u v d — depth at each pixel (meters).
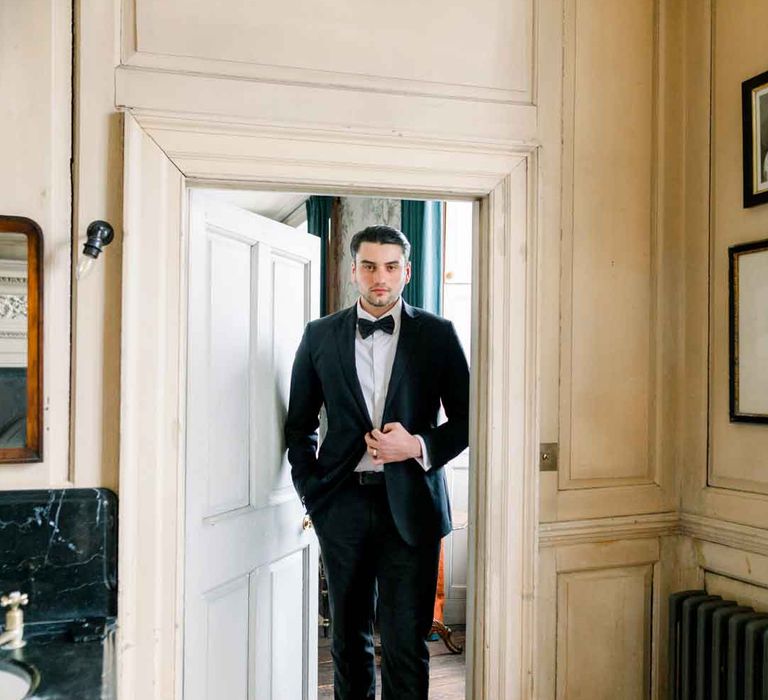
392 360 2.28
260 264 2.21
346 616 2.25
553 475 1.88
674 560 2.04
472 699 1.86
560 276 1.90
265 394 2.25
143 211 1.53
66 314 1.50
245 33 1.62
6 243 1.45
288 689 2.39
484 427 1.83
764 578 1.76
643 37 2.00
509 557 1.80
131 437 1.51
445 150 1.75
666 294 2.01
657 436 2.00
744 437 1.82
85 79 1.50
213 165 1.59
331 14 1.68
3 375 1.44
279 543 2.31
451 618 3.70
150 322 1.53
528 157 1.82
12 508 1.44
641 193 1.99
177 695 1.56
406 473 2.14
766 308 1.75
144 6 1.55
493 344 1.80
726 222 1.89
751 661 1.64
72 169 1.51
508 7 1.84
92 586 1.48
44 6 1.49
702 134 1.96
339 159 1.67
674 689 1.91
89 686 1.15
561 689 1.89
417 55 1.75
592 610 1.94
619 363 1.96
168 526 1.55
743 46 1.84
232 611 2.06
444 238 3.82
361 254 2.23
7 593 1.43
